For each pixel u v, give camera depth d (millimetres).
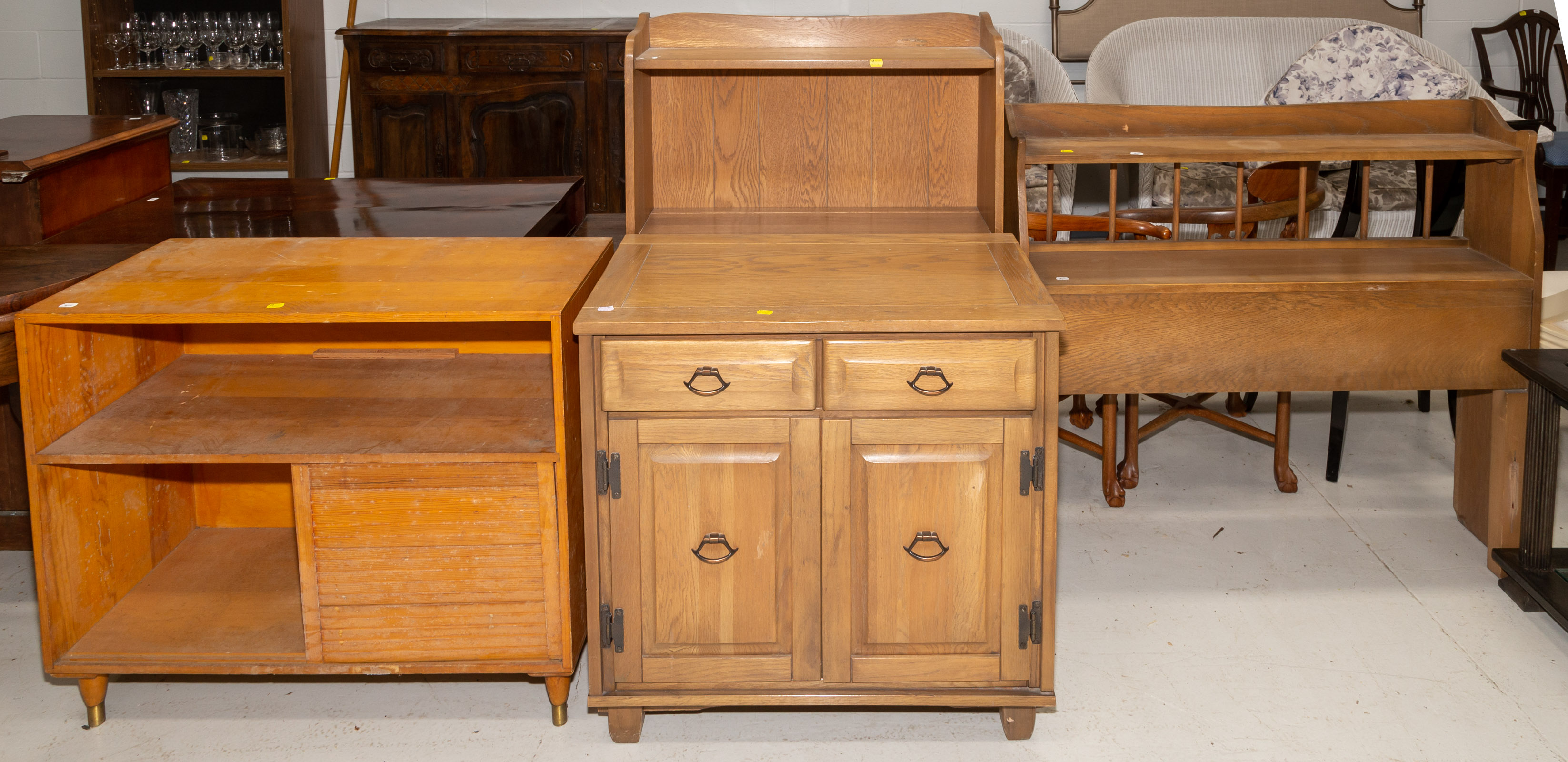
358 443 2049
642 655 2102
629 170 2504
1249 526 2996
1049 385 1968
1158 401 3971
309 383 2350
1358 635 2479
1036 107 2717
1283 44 5035
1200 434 3641
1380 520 3025
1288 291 2449
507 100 4781
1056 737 2156
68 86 5570
